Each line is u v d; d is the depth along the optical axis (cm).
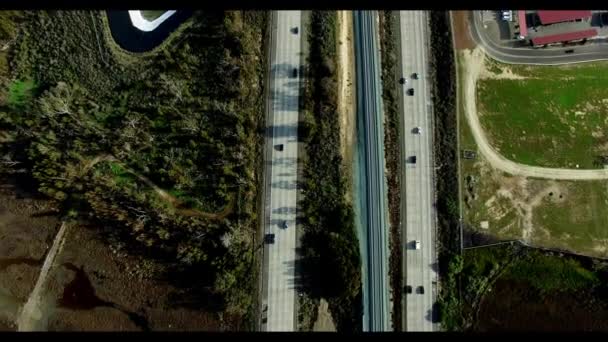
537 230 7994
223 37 8588
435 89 8450
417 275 7869
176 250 8088
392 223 8031
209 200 8219
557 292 7825
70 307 8306
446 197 8038
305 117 8269
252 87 8406
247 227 7925
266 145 8238
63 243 8550
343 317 7794
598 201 8094
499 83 8569
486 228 7994
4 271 8519
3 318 8306
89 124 8562
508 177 8162
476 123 8381
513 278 7881
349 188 8119
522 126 8381
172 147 8462
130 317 8194
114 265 8400
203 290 8062
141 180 8431
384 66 8544
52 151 8444
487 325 7756
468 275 7819
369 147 8244
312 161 8194
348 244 7738
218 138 8294
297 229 8000
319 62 8444
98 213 8350
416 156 8206
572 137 8338
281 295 7825
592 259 7831
